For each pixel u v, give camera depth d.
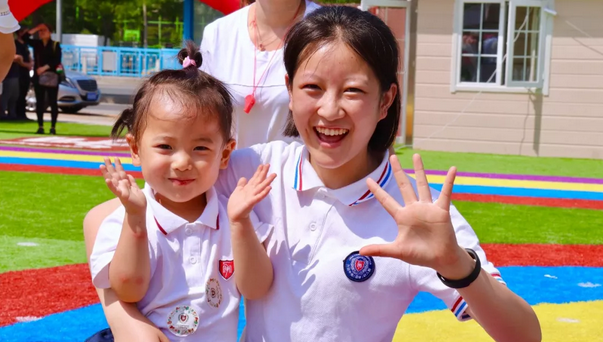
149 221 2.46
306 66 2.23
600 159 13.70
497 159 13.20
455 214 2.31
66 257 5.63
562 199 9.12
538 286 5.22
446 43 13.84
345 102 2.21
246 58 3.48
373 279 2.30
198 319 2.40
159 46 32.50
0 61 3.93
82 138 14.05
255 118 3.48
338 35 2.20
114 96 23.23
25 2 8.59
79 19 33.97
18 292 4.75
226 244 2.50
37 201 7.82
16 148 12.15
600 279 5.45
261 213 2.47
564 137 13.81
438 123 14.09
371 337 2.34
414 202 2.02
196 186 2.44
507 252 6.25
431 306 4.69
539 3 13.39
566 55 13.58
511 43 13.49
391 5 13.72
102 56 28.12
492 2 13.58
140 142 2.48
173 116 2.40
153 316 2.42
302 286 2.34
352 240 2.35
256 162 2.59
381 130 2.43
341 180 2.40
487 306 2.09
